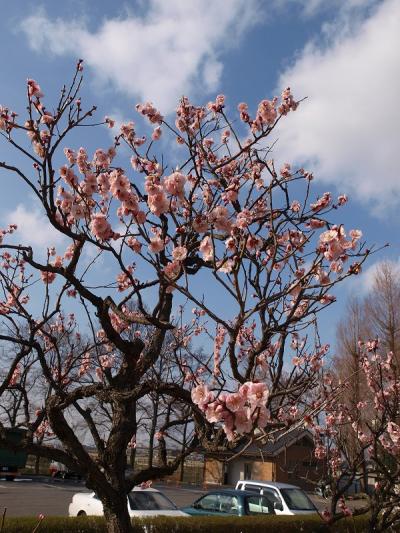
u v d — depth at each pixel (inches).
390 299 513.7
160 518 358.9
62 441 141.7
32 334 155.8
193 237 157.6
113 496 142.5
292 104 216.5
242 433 96.4
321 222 186.4
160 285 146.0
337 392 202.2
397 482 207.0
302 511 451.2
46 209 139.9
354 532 334.6
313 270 138.6
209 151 230.8
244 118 221.1
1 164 136.4
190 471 1064.8
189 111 237.3
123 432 149.6
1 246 138.2
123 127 231.1
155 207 138.9
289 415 169.2
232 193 180.4
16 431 167.9
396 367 284.0
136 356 152.7
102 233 143.1
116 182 138.6
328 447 255.0
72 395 145.5
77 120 150.5
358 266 135.3
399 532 247.6
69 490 796.6
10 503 617.9
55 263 183.8
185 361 212.5
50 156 142.8
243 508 431.5
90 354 249.0
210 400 96.3
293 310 140.8
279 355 155.7
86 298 145.9
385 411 223.5
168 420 168.9
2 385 158.2
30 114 150.9
